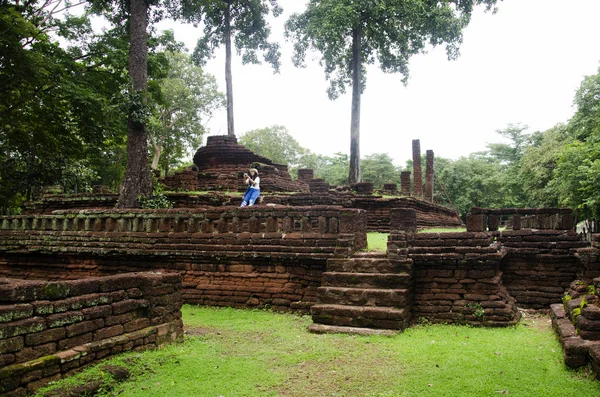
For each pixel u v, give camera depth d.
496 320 8.55
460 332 8.14
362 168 56.88
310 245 10.12
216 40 33.94
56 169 25.25
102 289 6.21
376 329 8.21
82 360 5.55
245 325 8.87
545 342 7.29
